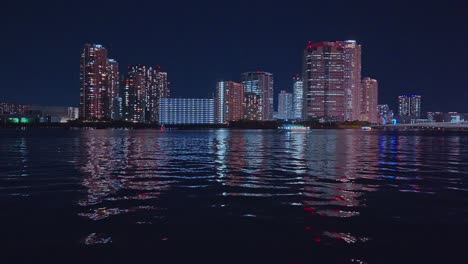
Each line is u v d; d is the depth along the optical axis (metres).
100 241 11.02
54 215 13.95
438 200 16.97
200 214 14.20
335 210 14.91
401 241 11.07
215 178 24.14
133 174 26.05
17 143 75.19
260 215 14.06
